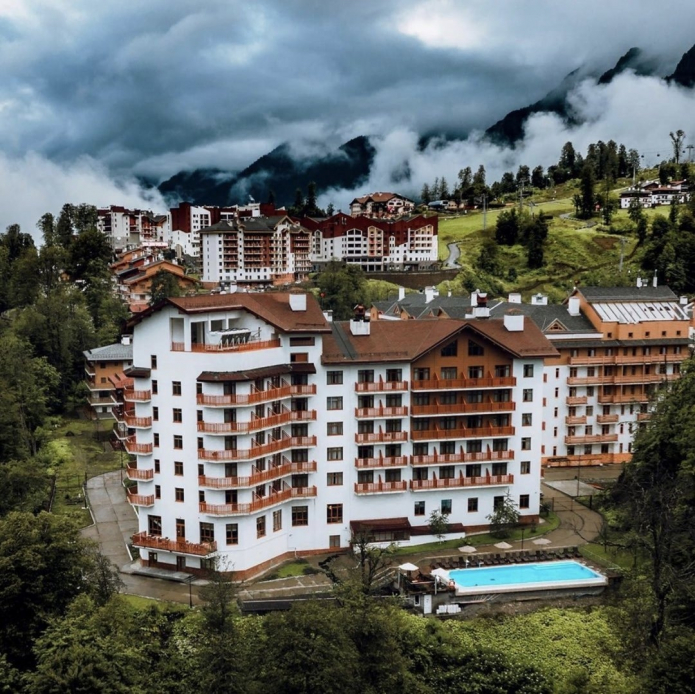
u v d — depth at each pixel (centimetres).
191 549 7650
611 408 11906
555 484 10806
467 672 6031
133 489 9850
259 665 5078
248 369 7725
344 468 8431
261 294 8688
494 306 13512
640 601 6444
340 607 6288
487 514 8900
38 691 4472
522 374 8881
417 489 8519
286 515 8275
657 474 8288
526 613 7181
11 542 5672
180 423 7769
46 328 15388
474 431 8694
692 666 4744
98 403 14188
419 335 8825
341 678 4878
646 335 11894
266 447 7850
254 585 7575
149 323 7888
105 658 4794
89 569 6138
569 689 5712
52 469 11400
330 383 8338
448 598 7225
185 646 5775
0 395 10881
